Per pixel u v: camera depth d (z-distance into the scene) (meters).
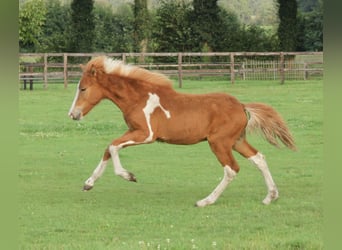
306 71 39.22
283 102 27.28
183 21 43.53
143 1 44.50
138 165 15.83
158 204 12.04
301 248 9.42
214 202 11.88
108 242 9.74
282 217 11.06
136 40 44.66
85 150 17.89
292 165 15.67
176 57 43.03
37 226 10.60
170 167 15.60
